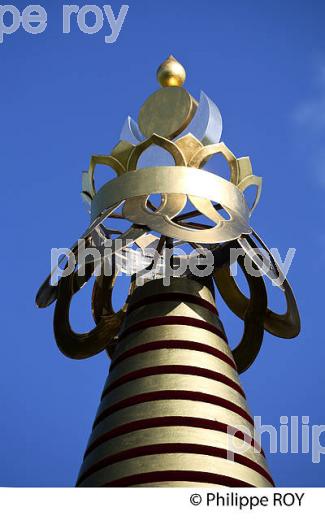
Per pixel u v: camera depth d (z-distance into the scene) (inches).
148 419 474.9
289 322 564.1
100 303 581.6
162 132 558.9
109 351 588.4
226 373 501.0
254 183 558.6
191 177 519.5
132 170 530.6
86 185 559.8
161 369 493.7
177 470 455.2
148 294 525.7
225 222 515.5
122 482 456.4
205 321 516.7
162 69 582.2
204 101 556.1
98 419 494.0
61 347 558.9
